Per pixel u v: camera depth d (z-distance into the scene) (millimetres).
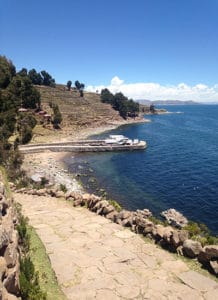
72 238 12195
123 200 42594
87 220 14742
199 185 48938
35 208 17516
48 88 176125
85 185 50938
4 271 6488
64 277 8992
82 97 182625
